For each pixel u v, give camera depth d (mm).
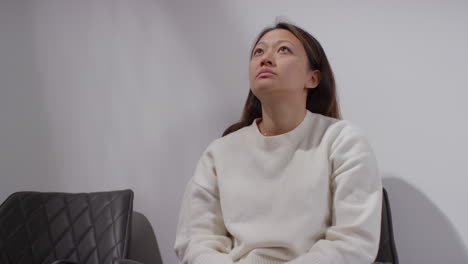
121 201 1264
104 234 1223
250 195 896
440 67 1229
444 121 1215
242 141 990
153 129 1409
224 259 793
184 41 1408
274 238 831
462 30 1224
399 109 1243
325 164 873
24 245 1223
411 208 1213
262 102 935
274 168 906
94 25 1468
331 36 1302
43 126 1463
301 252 822
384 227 1025
